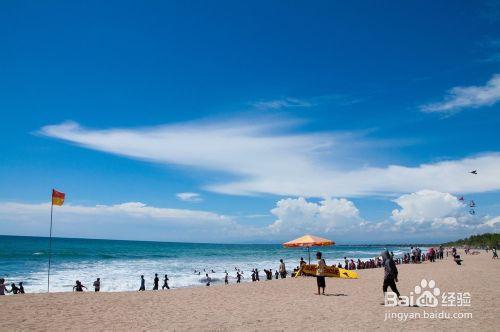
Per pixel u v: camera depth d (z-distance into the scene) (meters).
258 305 12.52
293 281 21.50
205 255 84.69
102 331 8.51
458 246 137.25
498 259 47.16
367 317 10.11
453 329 8.52
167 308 11.95
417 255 41.75
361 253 114.56
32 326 9.02
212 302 13.37
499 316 10.16
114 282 31.47
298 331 8.44
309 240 20.64
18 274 35.91
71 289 26.80
